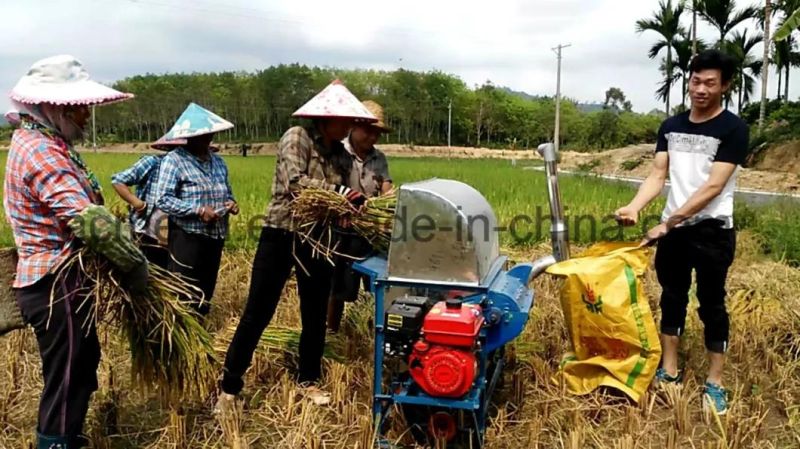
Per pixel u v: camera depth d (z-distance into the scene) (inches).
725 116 148.4
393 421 138.6
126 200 205.6
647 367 150.6
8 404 148.3
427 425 134.8
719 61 145.7
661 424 145.0
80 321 119.7
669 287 159.6
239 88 3467.0
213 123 191.6
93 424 141.9
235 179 613.3
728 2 1200.2
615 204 458.9
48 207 115.2
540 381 161.0
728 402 150.3
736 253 295.9
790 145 923.4
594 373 156.3
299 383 162.2
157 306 127.9
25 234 117.6
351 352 182.1
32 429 140.7
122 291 121.1
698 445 136.8
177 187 189.0
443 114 3469.5
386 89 3644.2
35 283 117.0
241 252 284.7
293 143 147.3
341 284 188.9
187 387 133.6
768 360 171.6
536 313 202.7
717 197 150.3
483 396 133.0
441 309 125.0
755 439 135.9
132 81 3777.1
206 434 140.2
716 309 152.9
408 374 137.4
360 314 209.3
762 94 1045.2
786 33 315.0
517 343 182.5
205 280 194.7
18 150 114.7
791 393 155.3
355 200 146.3
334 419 146.1
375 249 153.4
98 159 1095.0
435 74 3786.9
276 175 149.2
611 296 150.1
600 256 157.0
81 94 116.3
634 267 151.9
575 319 155.2
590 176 763.4
